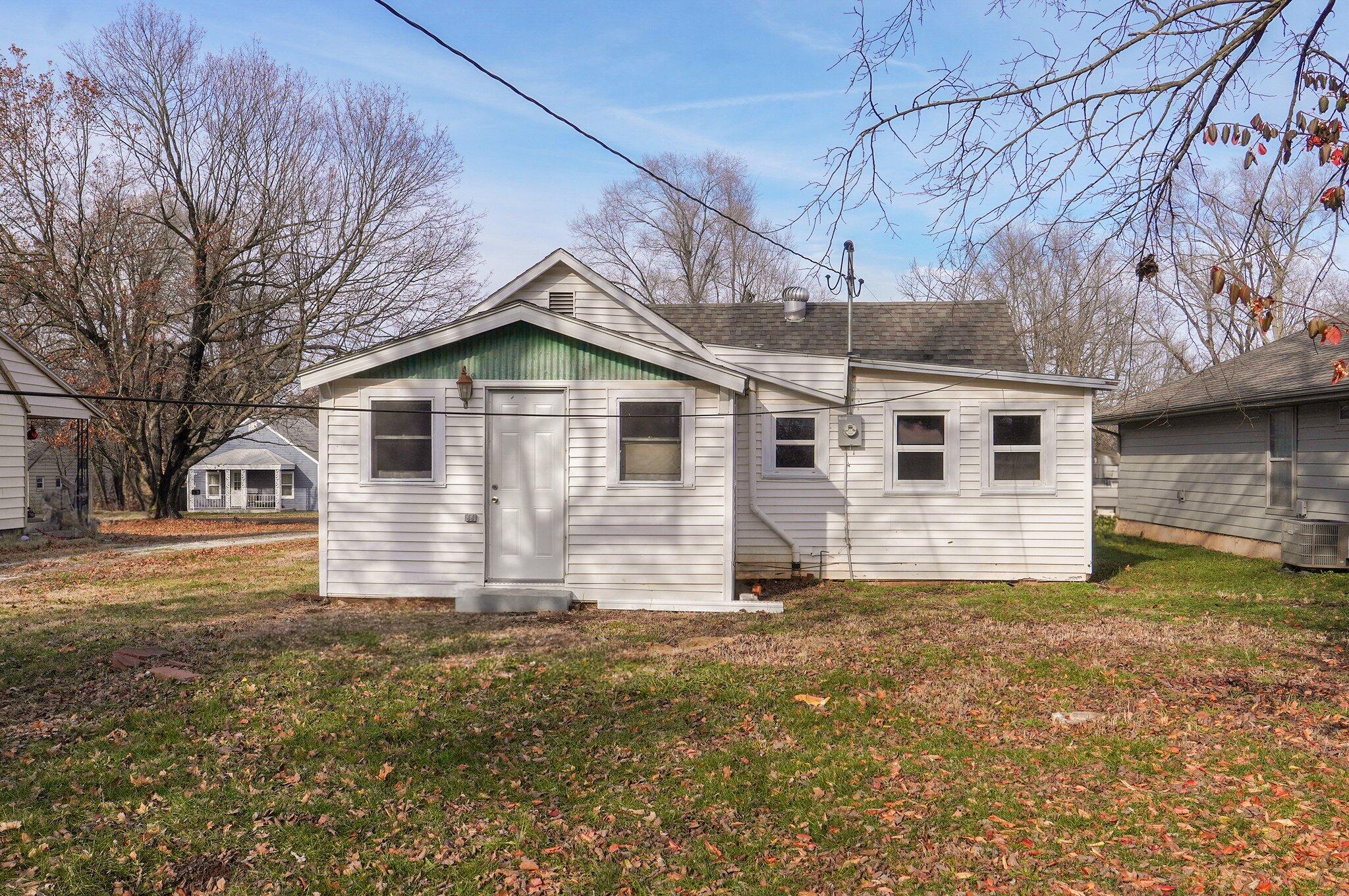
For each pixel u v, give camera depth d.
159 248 28.20
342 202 29.61
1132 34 6.01
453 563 11.72
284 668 8.23
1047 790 5.54
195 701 7.18
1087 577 13.91
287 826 5.06
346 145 29.31
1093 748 6.22
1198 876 4.49
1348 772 5.70
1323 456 14.75
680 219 40.88
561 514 11.70
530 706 7.14
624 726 6.69
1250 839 4.88
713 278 42.03
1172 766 5.88
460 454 11.73
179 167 28.41
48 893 4.32
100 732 6.49
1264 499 16.44
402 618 10.77
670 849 4.84
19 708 7.02
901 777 5.75
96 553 18.08
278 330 29.69
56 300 26.39
